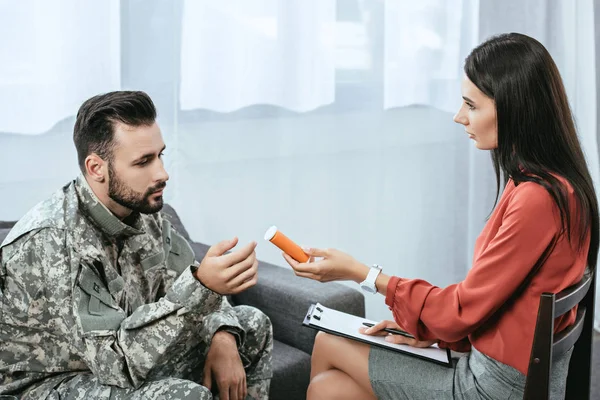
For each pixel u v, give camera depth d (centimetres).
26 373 149
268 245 276
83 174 147
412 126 306
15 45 207
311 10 265
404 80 298
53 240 142
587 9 326
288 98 267
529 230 136
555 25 326
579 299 132
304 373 199
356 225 299
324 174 285
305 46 267
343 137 287
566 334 130
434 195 319
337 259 158
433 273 327
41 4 209
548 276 139
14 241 142
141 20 230
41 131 215
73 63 216
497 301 138
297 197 279
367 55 286
